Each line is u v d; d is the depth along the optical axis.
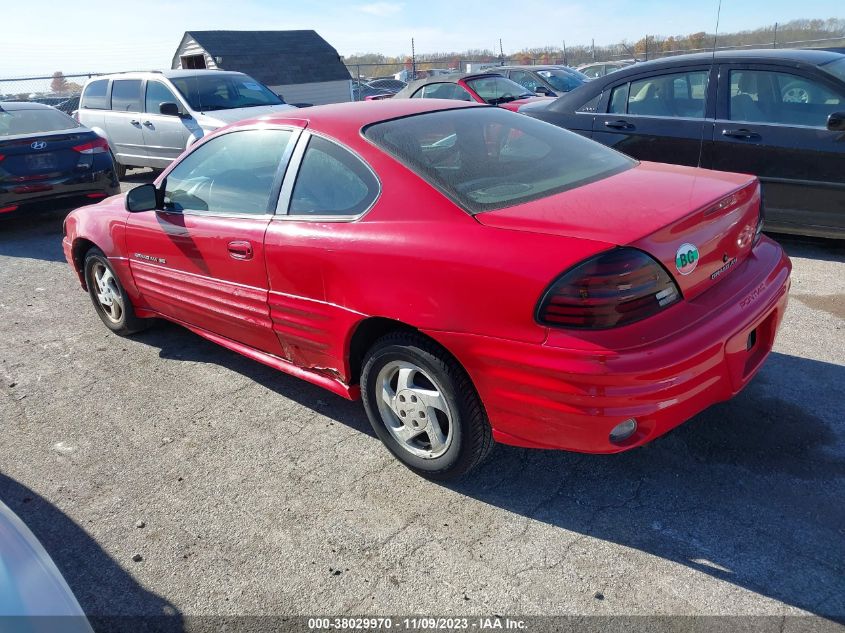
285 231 3.20
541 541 2.61
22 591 1.69
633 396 2.28
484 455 2.85
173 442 3.50
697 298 2.55
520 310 2.38
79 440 3.58
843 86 5.09
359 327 3.01
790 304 4.60
